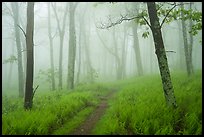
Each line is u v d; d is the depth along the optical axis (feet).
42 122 40.40
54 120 43.98
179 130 39.22
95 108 60.59
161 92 61.93
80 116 51.16
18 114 47.24
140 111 43.29
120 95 69.36
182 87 66.59
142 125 37.91
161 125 39.45
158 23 48.29
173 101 47.21
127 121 42.24
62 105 53.72
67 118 48.52
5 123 40.78
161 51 47.85
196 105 46.16
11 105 69.97
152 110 43.47
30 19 55.98
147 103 50.55
